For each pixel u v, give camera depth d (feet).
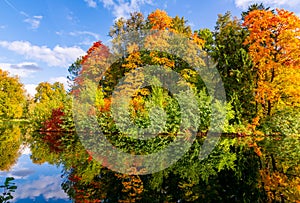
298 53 55.67
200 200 15.53
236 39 69.77
